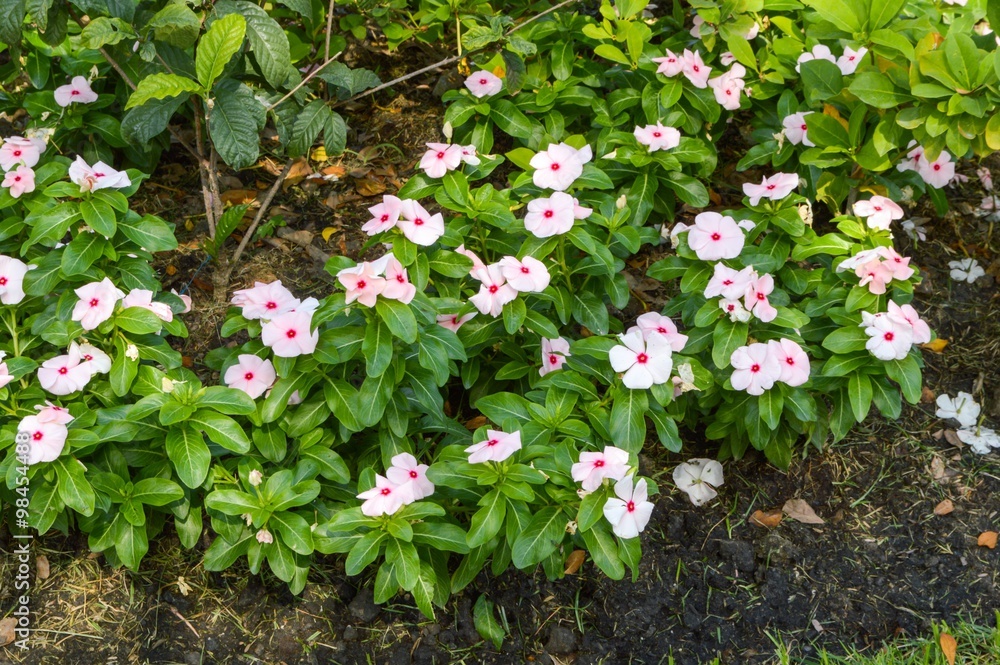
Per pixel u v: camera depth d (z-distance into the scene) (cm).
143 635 135
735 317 138
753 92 162
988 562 142
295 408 137
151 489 132
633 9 163
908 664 134
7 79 163
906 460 149
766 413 138
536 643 137
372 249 161
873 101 145
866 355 140
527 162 153
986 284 164
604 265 142
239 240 162
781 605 139
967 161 176
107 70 160
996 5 143
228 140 145
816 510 145
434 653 136
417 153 171
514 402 136
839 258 145
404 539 130
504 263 135
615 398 135
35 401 134
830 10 154
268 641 136
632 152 153
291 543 130
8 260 137
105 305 133
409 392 138
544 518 131
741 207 168
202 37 139
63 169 144
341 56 180
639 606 139
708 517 145
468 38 155
